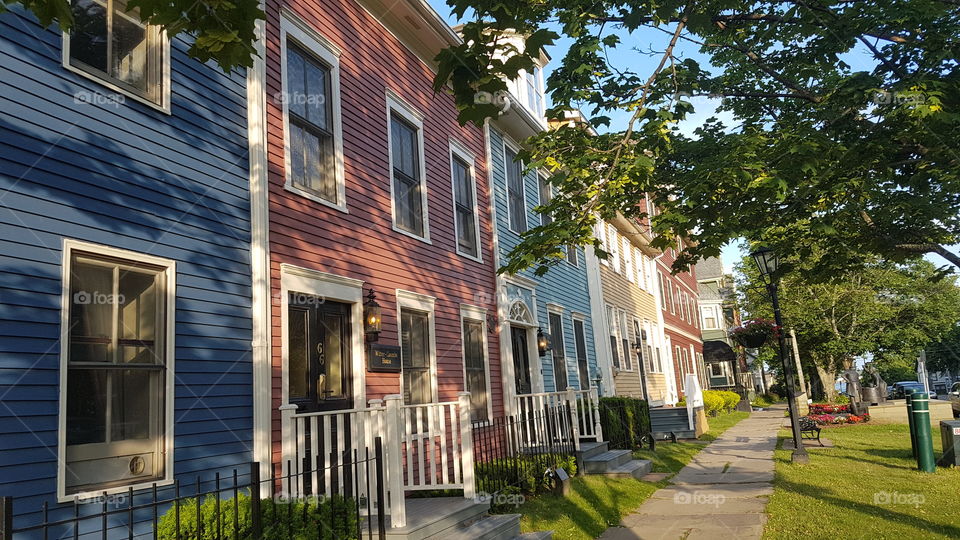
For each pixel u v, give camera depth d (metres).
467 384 11.15
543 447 11.48
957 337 55.66
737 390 43.91
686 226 7.66
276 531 5.28
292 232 7.51
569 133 7.89
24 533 4.55
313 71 8.49
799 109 9.42
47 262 4.99
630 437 15.02
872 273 30.62
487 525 6.94
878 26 7.43
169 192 6.06
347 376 8.22
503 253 13.30
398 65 10.43
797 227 9.95
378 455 5.70
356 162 8.92
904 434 17.34
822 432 19.17
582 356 17.48
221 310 6.40
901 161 7.81
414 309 9.76
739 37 8.74
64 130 5.27
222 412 6.21
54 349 4.93
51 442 4.81
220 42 3.82
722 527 7.79
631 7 7.39
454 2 4.48
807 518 7.96
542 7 7.69
